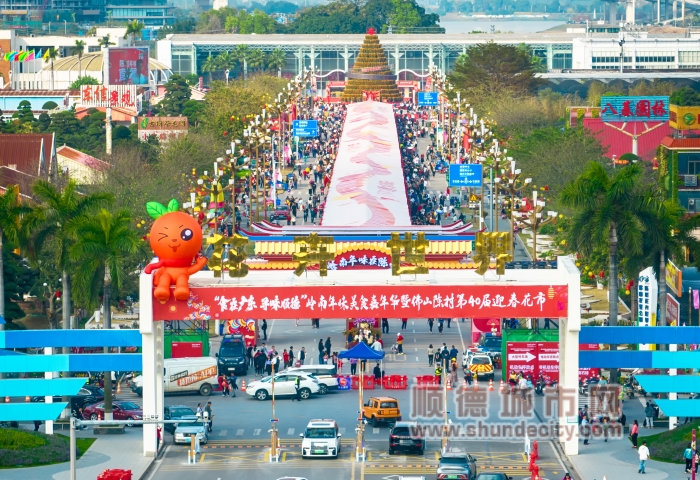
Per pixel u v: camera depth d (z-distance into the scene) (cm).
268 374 19475
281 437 16250
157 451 15525
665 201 19188
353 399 18275
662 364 16162
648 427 16612
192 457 15112
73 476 12738
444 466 13900
